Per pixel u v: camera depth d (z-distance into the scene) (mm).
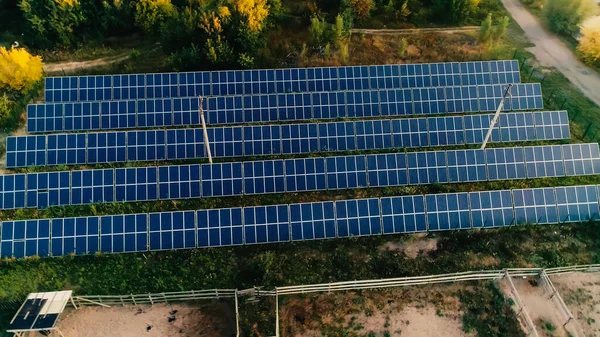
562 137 53531
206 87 56688
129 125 53344
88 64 61688
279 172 47625
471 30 68062
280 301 40562
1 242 42562
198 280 41906
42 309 37406
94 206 46156
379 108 55344
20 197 46062
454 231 45219
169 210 46750
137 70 60594
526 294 41531
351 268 42906
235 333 38906
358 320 39594
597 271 43094
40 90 57219
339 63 61906
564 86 61500
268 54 61406
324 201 45375
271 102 54344
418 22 68500
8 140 49406
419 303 40719
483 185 49281
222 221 43906
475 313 40188
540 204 46000
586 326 39906
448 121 52625
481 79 59250
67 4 63000
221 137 50656
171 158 50250
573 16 68062
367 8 66312
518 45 67312
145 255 43344
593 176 50375
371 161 48406
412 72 58750
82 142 49906
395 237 45062
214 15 60156
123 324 39344
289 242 44312
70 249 42844
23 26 66000
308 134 51344
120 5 64562
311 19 63688
